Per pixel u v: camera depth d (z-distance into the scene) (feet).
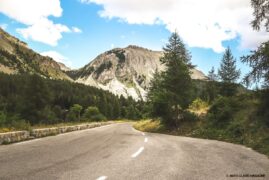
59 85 650.84
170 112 114.73
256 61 53.57
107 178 20.71
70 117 360.07
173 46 113.70
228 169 25.46
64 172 22.40
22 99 236.43
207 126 90.99
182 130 104.99
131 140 55.36
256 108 73.87
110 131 94.32
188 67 113.39
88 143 46.68
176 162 28.78
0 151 34.73
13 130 55.72
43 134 64.75
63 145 42.70
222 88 185.26
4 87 467.11
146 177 21.38
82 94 627.05
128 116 554.46
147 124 157.28
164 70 114.21
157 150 38.99
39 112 228.43
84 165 25.76
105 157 31.04
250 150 43.60
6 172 21.88
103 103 527.40
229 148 44.96
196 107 132.16
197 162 29.07
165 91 110.01
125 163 27.43
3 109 244.63
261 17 52.70
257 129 63.00
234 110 86.28
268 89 61.98
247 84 55.16
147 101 143.43
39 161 27.30
